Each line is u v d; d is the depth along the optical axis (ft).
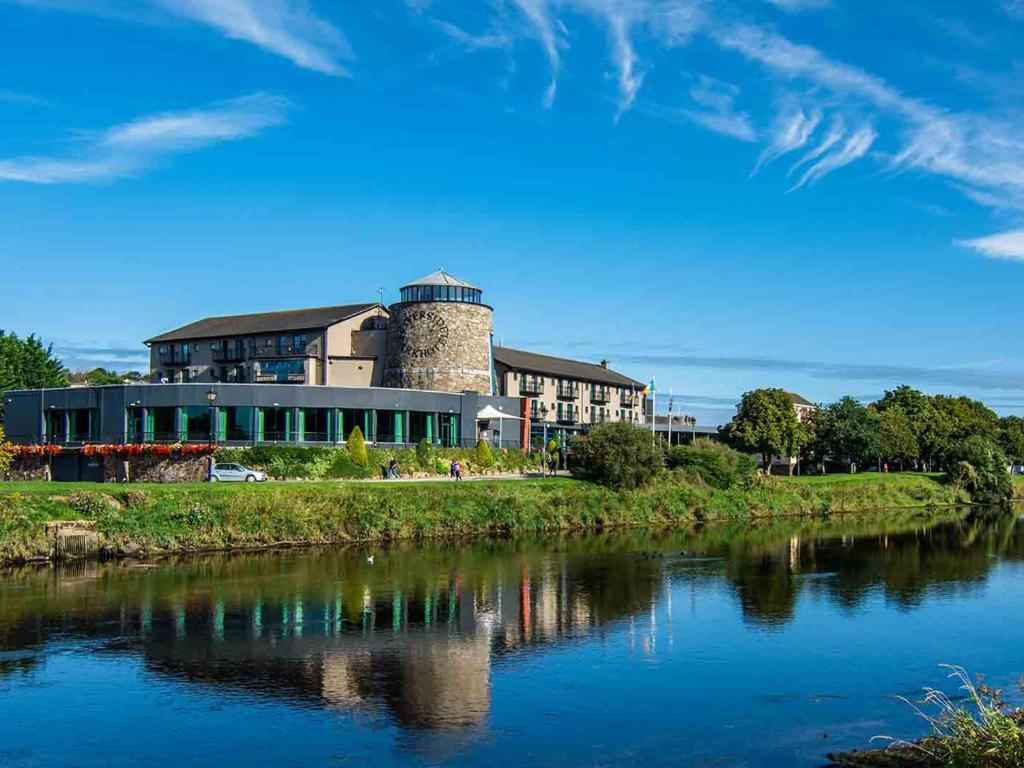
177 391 227.61
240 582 121.70
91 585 117.80
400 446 240.94
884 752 59.41
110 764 59.31
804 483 277.85
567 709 70.64
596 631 97.30
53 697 72.33
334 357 300.40
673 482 232.94
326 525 162.71
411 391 248.93
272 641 90.48
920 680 80.07
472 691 75.10
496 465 249.34
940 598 119.24
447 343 287.48
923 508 287.69
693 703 72.54
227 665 81.76
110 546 139.95
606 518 205.16
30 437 255.09
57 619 98.58
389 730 65.51
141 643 88.84
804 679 79.82
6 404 264.93
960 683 79.00
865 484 289.53
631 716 69.15
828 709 71.20
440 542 169.58
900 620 104.99
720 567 143.95
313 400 232.94
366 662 83.41
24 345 358.84
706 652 88.99
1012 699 73.51
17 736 63.98
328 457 216.13
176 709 69.67
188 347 337.11
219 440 225.35
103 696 72.69
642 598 116.16
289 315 332.39
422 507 178.70
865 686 77.87
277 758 60.18
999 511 282.77
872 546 177.27
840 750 61.77
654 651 89.04
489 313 299.58
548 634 95.61
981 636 97.04
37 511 137.90
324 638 92.02
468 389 288.92
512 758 60.39
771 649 90.38
